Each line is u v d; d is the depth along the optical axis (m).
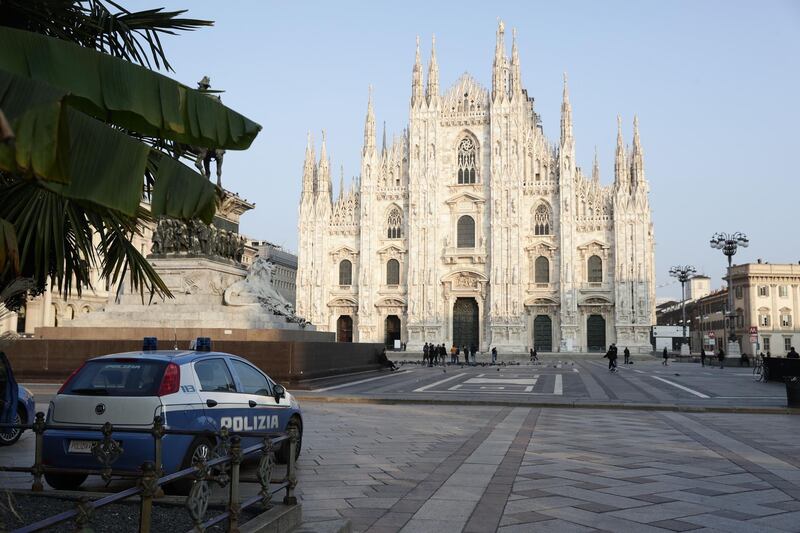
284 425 14.31
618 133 85.94
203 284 35.53
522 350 86.38
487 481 12.68
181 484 11.12
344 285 94.75
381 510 10.62
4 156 6.21
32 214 8.98
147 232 63.47
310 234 95.44
